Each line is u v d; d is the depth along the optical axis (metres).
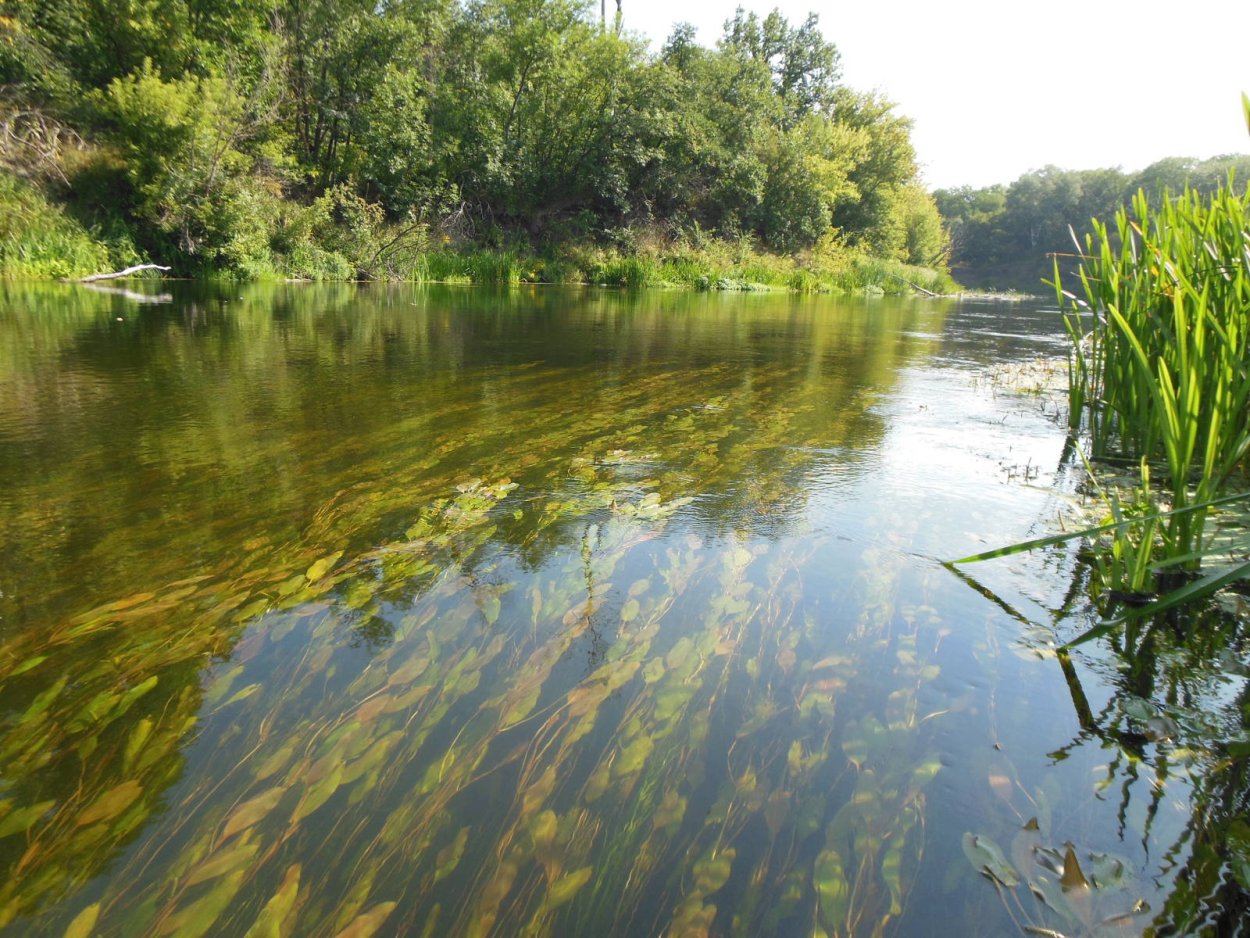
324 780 1.46
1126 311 3.66
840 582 2.31
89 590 2.19
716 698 1.72
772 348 8.09
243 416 4.17
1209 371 2.81
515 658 1.88
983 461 3.66
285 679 1.78
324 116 20.05
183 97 14.32
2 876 1.25
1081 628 2.05
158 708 1.67
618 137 25.05
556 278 22.41
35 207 13.05
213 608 2.10
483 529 2.69
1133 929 1.16
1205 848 1.30
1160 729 1.62
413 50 21.88
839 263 30.70
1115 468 3.54
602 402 4.88
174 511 2.79
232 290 13.09
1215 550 2.06
